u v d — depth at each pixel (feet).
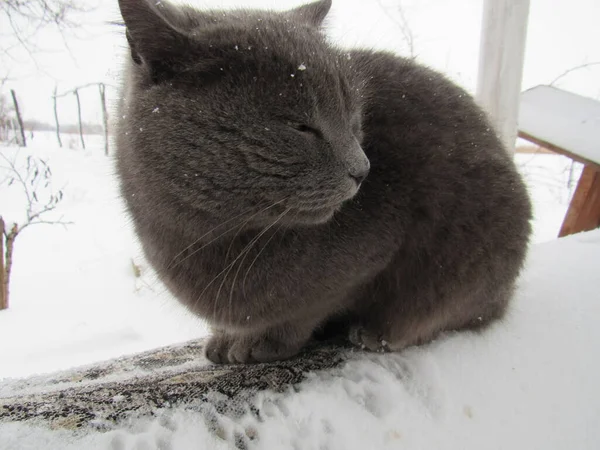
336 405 0.88
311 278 1.02
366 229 1.03
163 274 1.07
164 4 0.91
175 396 0.86
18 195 5.78
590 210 2.23
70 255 4.48
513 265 1.16
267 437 0.79
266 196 0.87
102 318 3.03
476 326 1.19
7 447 0.69
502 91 2.14
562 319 1.22
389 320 1.16
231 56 0.83
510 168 1.18
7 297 3.36
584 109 2.22
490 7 2.12
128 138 0.91
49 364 2.36
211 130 0.82
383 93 1.12
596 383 1.04
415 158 1.07
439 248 1.10
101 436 0.72
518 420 0.95
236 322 1.06
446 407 0.94
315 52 0.89
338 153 0.90
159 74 0.86
